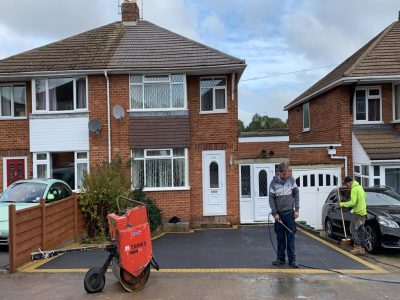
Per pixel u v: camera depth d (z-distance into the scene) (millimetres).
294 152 17750
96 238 12453
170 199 16359
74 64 16719
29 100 16984
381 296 6617
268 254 10000
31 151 16500
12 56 17703
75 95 16641
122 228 6762
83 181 13109
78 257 9461
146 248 6914
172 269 8258
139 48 17750
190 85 16984
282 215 8562
